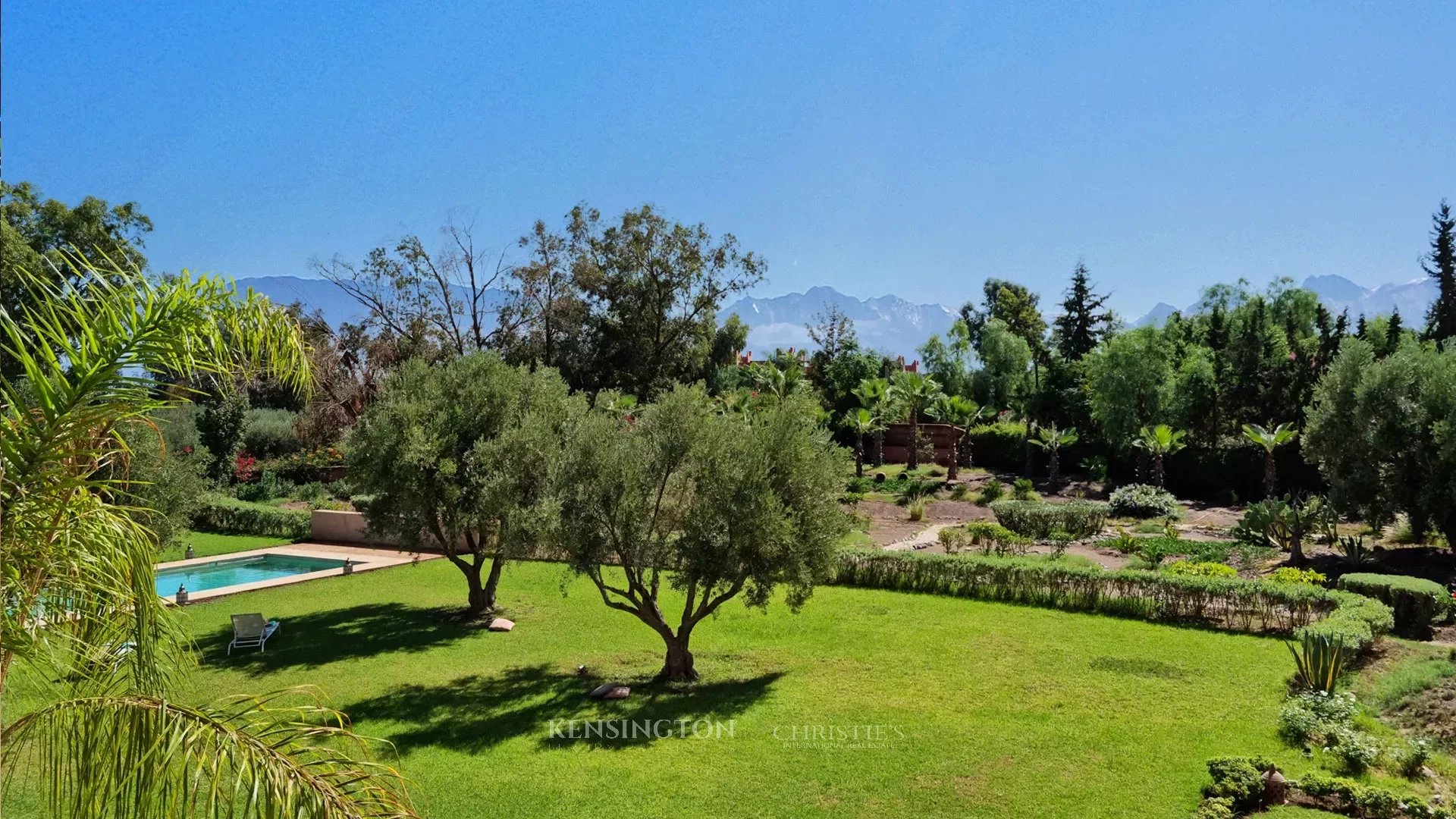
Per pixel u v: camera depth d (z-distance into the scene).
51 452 3.86
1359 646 11.40
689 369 46.12
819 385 47.16
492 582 17.00
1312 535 21.64
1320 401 20.08
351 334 38.41
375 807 4.11
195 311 4.13
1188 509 29.75
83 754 3.84
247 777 4.25
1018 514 24.89
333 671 13.29
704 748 9.90
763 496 11.34
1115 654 13.30
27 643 3.91
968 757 9.45
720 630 15.32
